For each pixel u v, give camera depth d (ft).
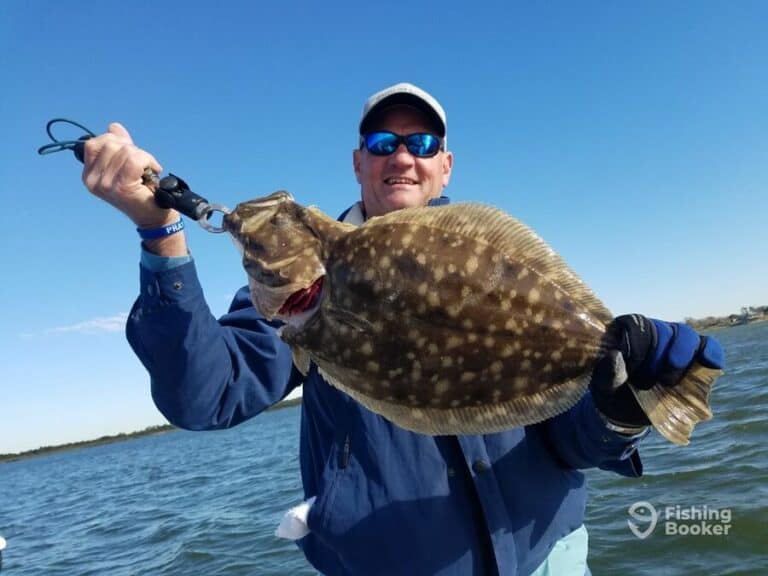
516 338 1.97
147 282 2.22
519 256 2.02
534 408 2.00
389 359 2.05
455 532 2.46
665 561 5.84
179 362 2.25
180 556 9.24
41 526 16.25
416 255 2.02
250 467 21.02
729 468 8.52
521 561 2.50
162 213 2.15
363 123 3.18
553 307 1.97
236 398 2.52
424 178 3.17
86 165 2.07
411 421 2.09
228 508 12.78
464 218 2.07
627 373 1.87
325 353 2.16
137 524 13.26
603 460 2.38
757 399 14.52
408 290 2.01
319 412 2.77
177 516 13.16
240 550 9.00
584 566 2.77
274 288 2.15
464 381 2.01
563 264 2.04
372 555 2.48
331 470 2.62
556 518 2.61
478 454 2.51
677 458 9.86
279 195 2.32
